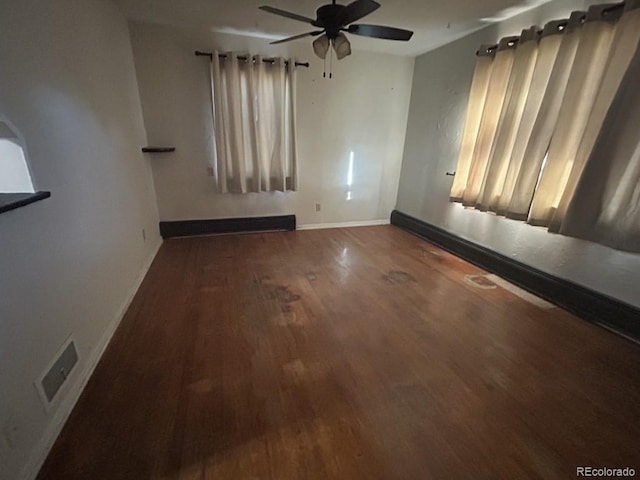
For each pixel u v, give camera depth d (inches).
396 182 187.0
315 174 168.6
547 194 97.1
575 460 50.9
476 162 122.7
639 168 75.7
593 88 86.1
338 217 181.9
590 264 91.5
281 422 55.8
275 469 47.8
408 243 157.6
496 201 115.9
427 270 125.0
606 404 62.0
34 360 48.0
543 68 96.3
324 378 66.5
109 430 52.9
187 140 142.4
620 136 78.4
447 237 147.0
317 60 149.4
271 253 138.5
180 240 151.5
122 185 97.3
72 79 68.3
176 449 50.2
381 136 173.8
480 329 85.8
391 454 50.8
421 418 57.7
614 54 78.6
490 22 116.7
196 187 150.3
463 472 48.4
